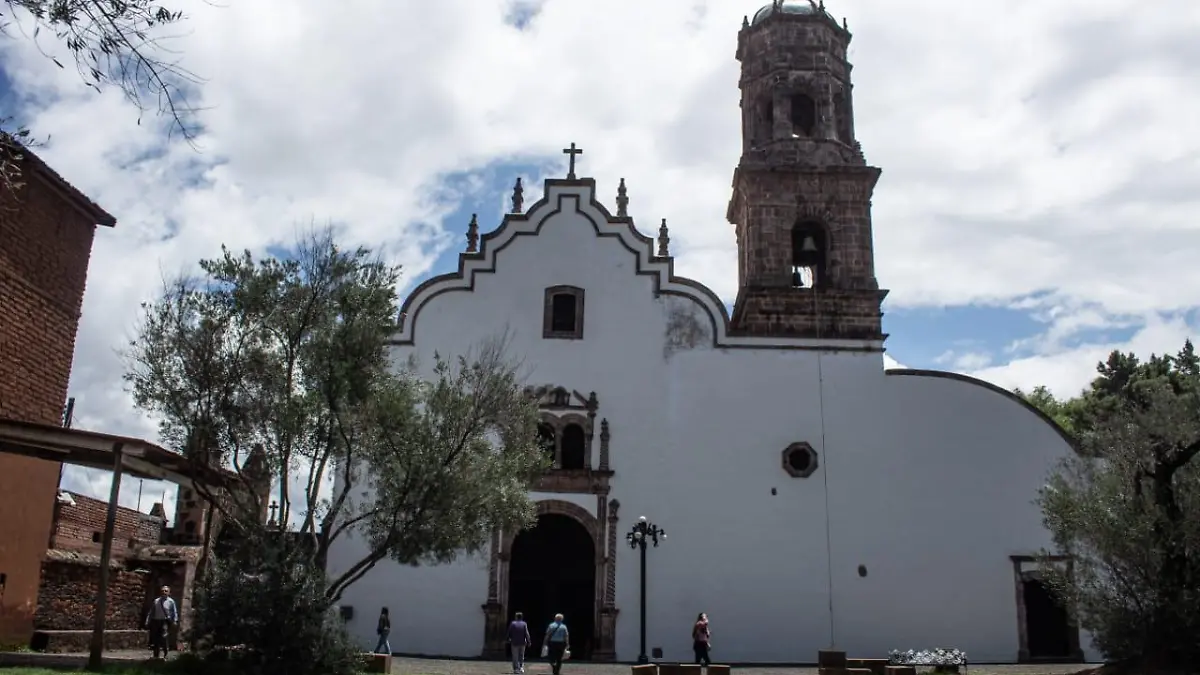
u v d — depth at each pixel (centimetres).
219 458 2206
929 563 3222
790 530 3241
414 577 3162
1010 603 3184
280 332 2128
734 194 3856
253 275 2134
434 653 3092
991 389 3366
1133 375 4850
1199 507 2275
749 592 3181
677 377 3375
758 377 3381
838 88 3809
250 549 1969
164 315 2091
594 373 3366
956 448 3316
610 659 3069
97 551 2841
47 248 2375
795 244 3688
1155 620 2180
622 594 3156
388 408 2070
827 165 3612
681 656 3109
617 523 3216
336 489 3041
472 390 2269
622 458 3284
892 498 3278
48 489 2262
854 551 3228
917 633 3164
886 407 3362
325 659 1911
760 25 3856
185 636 2177
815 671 2761
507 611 3131
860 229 3584
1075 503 2402
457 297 3428
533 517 2456
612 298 3444
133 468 2094
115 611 2531
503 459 2220
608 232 3500
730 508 3253
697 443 3309
